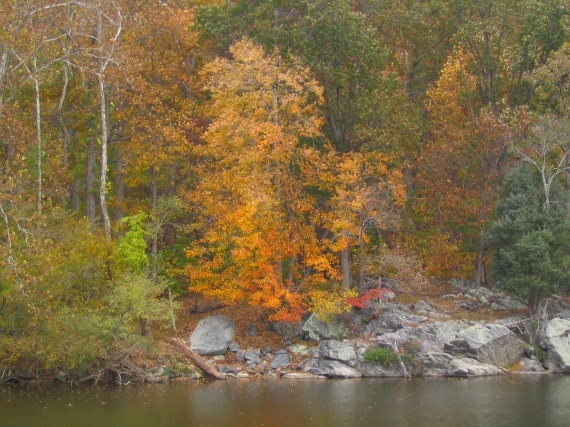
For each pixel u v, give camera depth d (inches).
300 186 1499.8
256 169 1429.6
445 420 909.2
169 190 1670.8
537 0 1727.4
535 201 1505.9
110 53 1425.9
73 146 1769.2
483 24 1776.6
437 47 2009.1
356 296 1466.5
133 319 1352.1
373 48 1583.4
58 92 1720.0
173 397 1091.3
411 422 900.0
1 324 1189.1
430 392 1117.7
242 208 1397.6
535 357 1380.4
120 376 1248.8
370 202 1477.6
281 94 1486.2
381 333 1418.6
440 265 1674.5
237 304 1578.5
